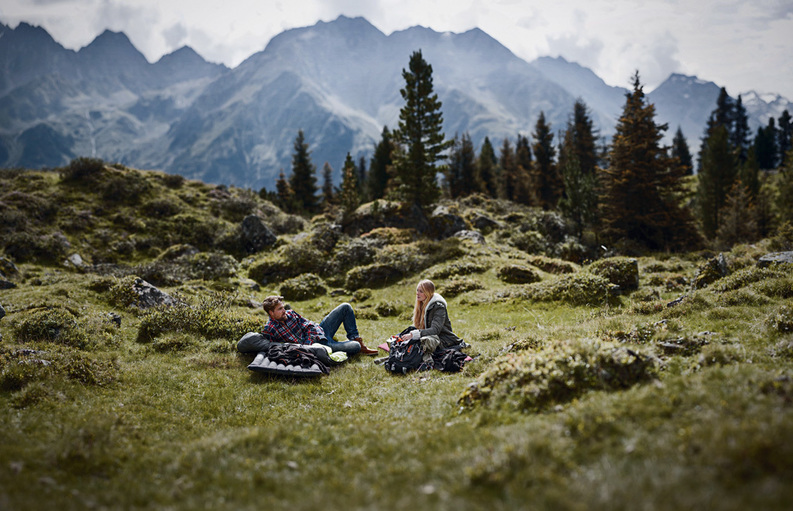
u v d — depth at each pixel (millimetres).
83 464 4281
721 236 36312
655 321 8797
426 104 34125
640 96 36062
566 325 9859
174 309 11594
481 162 64250
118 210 31875
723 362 5457
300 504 3256
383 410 6141
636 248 33188
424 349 8352
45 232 26891
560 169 56094
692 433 3428
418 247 24406
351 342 9836
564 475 3307
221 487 3816
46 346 8812
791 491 2617
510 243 30000
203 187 39062
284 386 7727
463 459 3783
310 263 23188
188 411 6691
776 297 9336
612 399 4492
